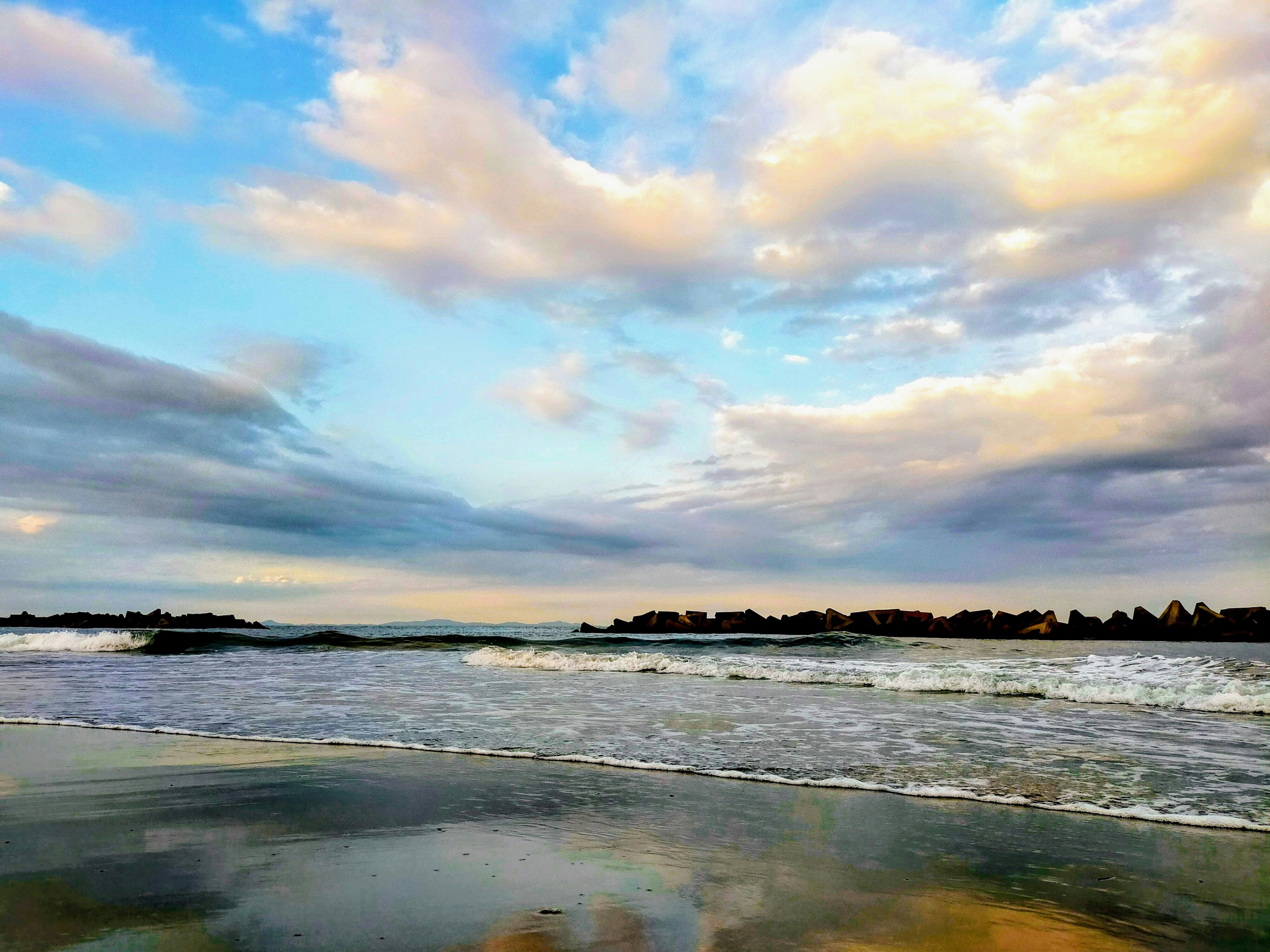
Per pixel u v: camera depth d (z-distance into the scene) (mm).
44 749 8344
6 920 3545
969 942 3346
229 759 7785
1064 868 4414
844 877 4242
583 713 11344
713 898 3883
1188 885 4137
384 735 9320
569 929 3451
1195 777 6992
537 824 5355
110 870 4293
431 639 31781
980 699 13375
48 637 27906
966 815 5664
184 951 3178
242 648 28953
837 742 8875
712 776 7023
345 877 4199
